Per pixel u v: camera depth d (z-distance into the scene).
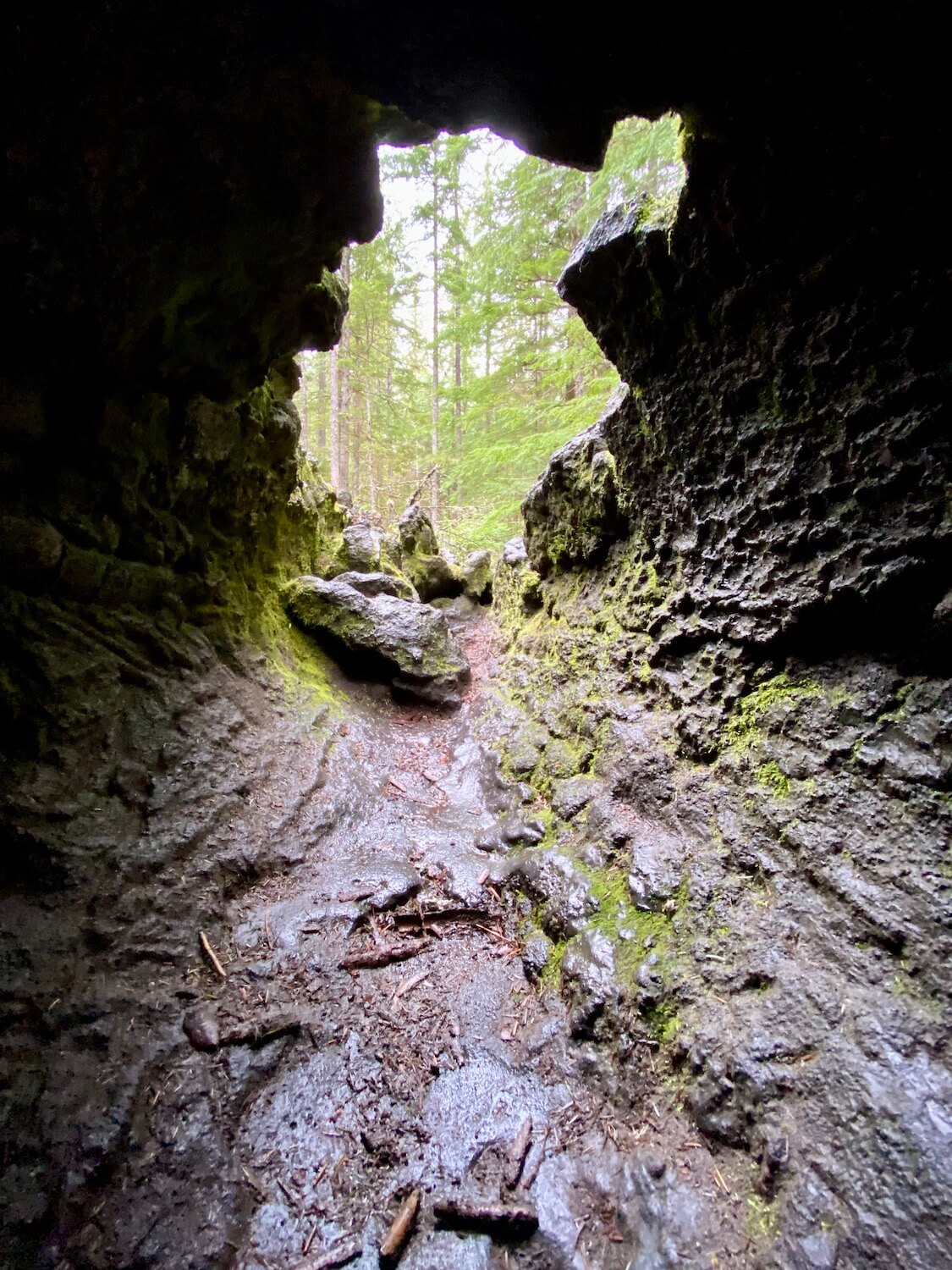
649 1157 2.28
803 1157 2.00
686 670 4.07
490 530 14.38
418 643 7.39
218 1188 2.28
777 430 3.22
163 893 3.39
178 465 4.66
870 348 2.69
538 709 5.89
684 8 2.29
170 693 4.36
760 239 2.93
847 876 2.54
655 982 2.80
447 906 3.91
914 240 2.40
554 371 12.12
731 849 3.09
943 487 2.51
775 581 3.32
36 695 3.39
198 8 2.32
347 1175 2.38
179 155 2.83
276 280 3.97
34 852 3.02
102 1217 2.12
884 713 2.75
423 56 2.59
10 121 2.38
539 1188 2.30
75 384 3.61
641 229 3.49
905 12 1.98
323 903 3.77
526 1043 2.92
